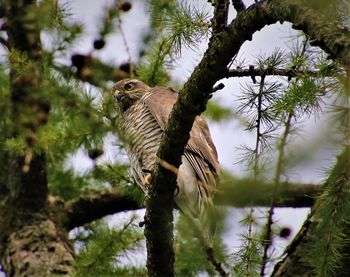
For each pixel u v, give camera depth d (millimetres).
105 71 11195
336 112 6609
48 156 12562
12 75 10797
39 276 12016
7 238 12922
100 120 9266
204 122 11914
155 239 8828
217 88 8055
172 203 8734
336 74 7289
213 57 7676
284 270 9609
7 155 13641
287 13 6816
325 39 6289
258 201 10344
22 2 11383
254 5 7289
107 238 10836
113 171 11727
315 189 12211
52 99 9500
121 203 13320
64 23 10828
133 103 12734
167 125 8359
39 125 10367
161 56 11555
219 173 11180
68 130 10375
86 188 14133
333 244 7844
